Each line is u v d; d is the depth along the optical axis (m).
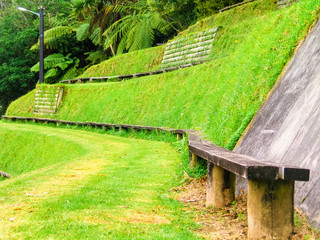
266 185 3.21
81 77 28.75
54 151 15.55
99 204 4.55
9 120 28.91
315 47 6.09
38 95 27.44
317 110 4.46
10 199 4.91
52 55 37.31
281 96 6.06
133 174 6.77
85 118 21.70
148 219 3.98
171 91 16.38
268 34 10.27
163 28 27.17
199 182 5.87
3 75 40.41
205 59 17.59
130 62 25.53
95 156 9.55
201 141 6.91
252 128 6.21
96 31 34.50
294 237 3.17
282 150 4.66
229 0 21.70
